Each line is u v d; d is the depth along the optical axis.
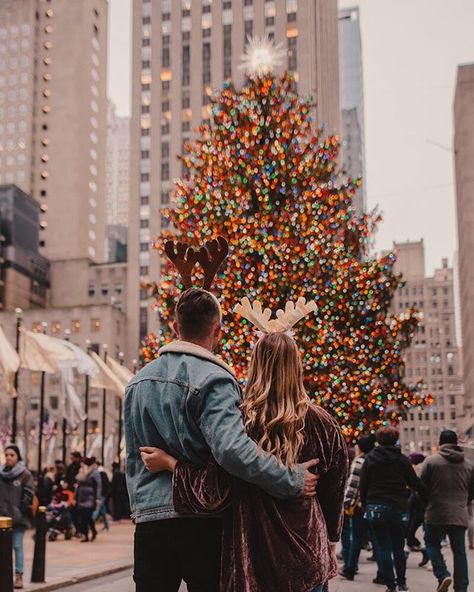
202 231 20.47
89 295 113.88
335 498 3.21
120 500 26.52
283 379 3.17
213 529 3.10
